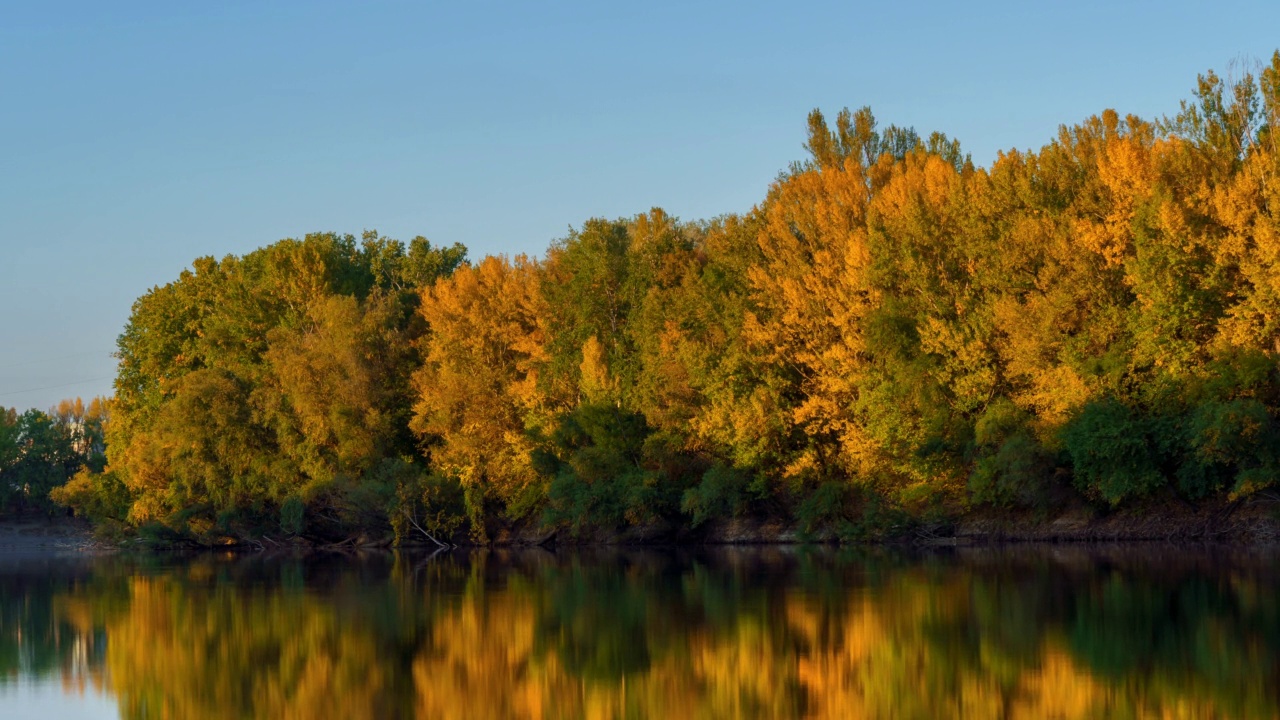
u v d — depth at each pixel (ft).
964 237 212.84
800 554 202.39
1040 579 140.87
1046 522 201.87
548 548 259.80
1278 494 181.16
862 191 246.47
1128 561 157.58
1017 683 83.46
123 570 238.48
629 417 249.55
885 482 217.97
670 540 251.80
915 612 118.21
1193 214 182.80
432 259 408.46
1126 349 183.32
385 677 98.58
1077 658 90.89
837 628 110.93
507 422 271.90
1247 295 174.70
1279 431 172.45
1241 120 204.44
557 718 81.15
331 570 214.48
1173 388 176.76
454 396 270.87
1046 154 212.84
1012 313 191.72
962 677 86.33
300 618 137.28
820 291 225.56
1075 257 190.49
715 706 81.87
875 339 209.36
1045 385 190.19
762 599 135.13
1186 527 188.14
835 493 219.82
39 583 208.23
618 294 265.75
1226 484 184.75
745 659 98.22
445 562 225.97
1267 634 97.71
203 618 141.49
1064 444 186.91
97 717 87.97
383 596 158.61
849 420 221.46
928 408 202.39
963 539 209.36
